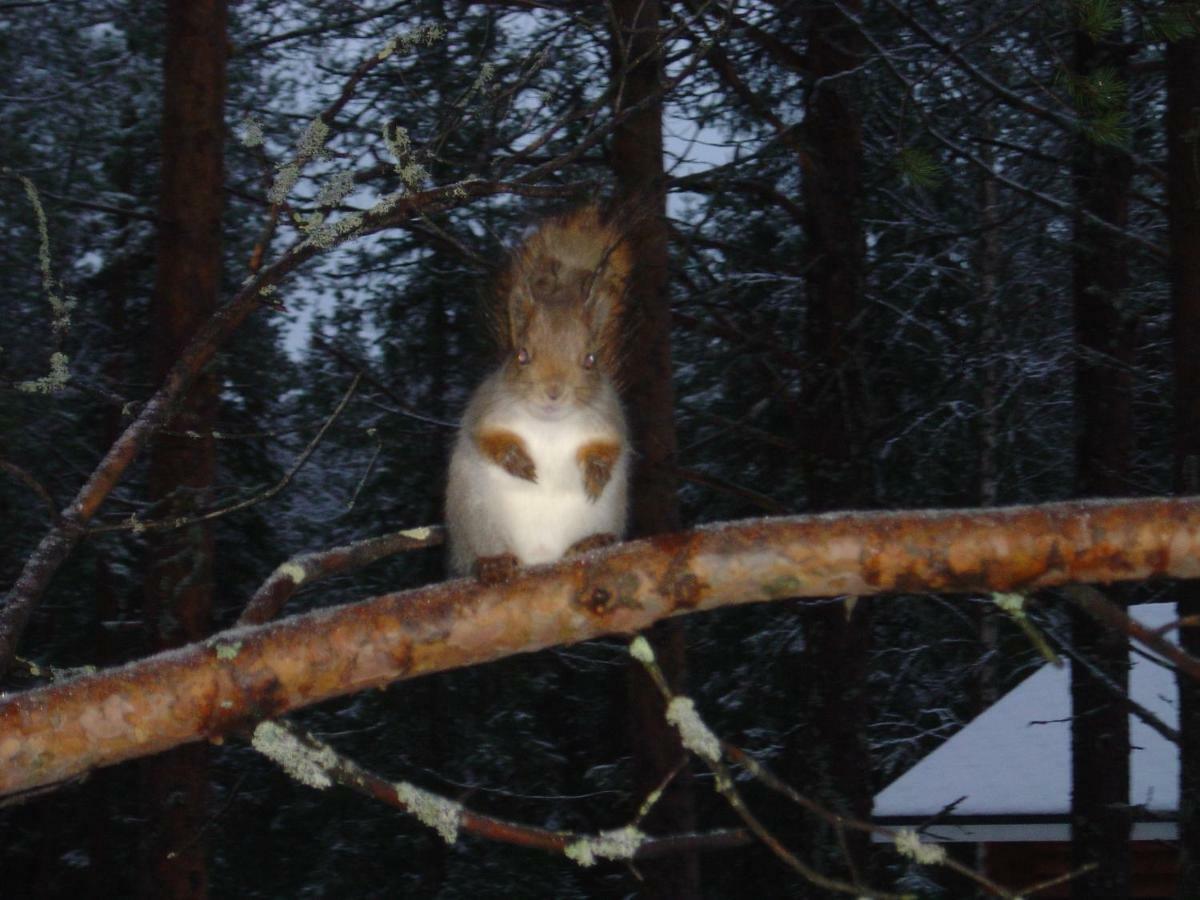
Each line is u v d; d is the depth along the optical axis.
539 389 3.82
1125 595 10.07
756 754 17.59
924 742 17.83
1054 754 11.02
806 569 2.86
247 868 20.69
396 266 15.95
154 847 9.05
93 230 18.88
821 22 11.38
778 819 18.20
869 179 13.69
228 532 19.95
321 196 4.19
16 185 15.54
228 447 18.27
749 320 14.12
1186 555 2.78
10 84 17.31
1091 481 10.93
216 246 9.08
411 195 4.22
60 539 3.63
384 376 19.22
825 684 11.12
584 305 3.93
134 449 3.85
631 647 2.99
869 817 10.84
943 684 17.95
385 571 19.55
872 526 2.85
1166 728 8.75
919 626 18.17
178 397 3.99
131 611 20.34
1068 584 2.85
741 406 16.72
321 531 20.64
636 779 9.80
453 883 19.25
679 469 9.78
